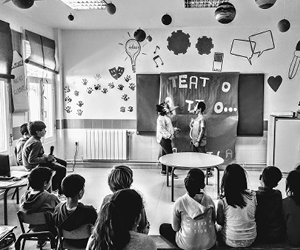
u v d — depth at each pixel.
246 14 6.27
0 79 5.55
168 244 3.04
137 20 6.80
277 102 7.50
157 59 7.66
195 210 2.79
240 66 7.51
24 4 3.40
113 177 2.88
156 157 7.86
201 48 7.54
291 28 7.29
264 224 2.98
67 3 5.47
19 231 4.23
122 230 1.73
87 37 7.75
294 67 7.38
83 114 7.92
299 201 2.97
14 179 4.36
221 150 7.64
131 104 7.83
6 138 5.71
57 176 4.92
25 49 6.30
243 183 2.94
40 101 7.01
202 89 7.60
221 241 3.01
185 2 5.33
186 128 7.68
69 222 2.77
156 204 5.32
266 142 7.59
